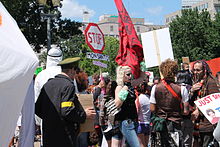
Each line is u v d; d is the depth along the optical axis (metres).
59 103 3.93
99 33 10.99
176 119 5.24
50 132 3.93
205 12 46.88
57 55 5.17
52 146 3.90
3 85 3.00
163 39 8.47
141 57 7.27
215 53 44.53
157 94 5.35
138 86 7.17
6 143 3.20
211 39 43.97
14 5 26.48
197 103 4.97
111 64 62.78
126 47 7.35
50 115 3.94
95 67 40.00
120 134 6.28
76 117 3.90
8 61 3.06
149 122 7.18
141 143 7.14
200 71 5.65
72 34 36.84
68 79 4.14
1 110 3.04
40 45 37.53
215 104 4.92
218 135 3.44
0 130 3.08
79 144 5.45
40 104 4.14
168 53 8.42
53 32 35.56
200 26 44.41
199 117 5.54
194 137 5.71
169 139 5.17
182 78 6.93
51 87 4.05
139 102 7.05
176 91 5.25
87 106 4.24
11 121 3.19
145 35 8.62
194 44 45.12
